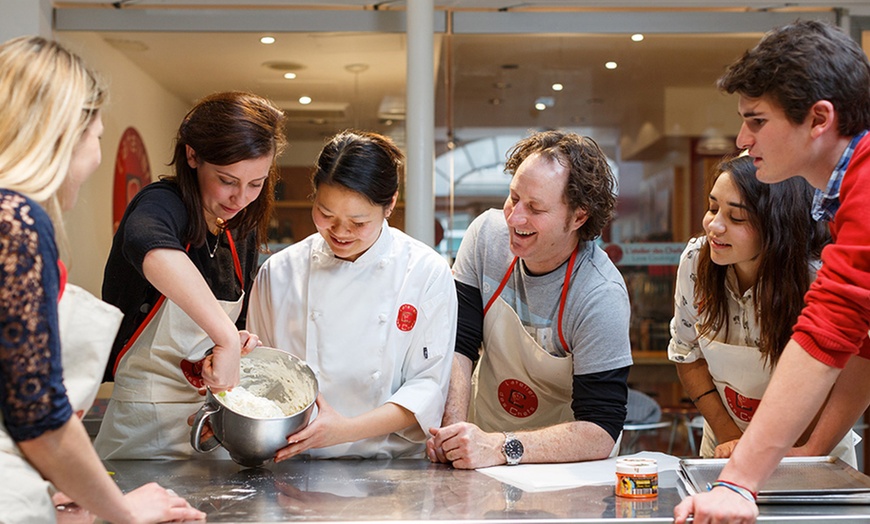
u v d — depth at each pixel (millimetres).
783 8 3549
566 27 3533
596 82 3721
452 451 1758
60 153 1178
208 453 1909
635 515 1388
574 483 1602
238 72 3561
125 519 1289
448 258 3676
